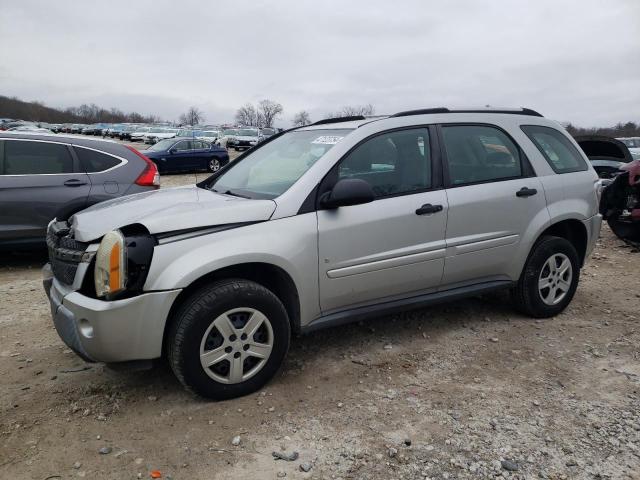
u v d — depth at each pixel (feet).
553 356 12.99
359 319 12.45
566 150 15.96
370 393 11.17
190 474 8.63
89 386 11.50
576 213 15.28
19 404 10.76
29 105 389.60
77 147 22.86
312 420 10.16
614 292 18.29
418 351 13.21
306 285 11.43
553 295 15.37
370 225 12.01
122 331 9.82
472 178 13.73
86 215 11.53
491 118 14.61
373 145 12.54
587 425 10.02
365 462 8.93
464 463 8.90
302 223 11.28
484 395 11.10
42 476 8.55
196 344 10.22
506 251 14.21
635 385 11.57
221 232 10.58
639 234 25.18
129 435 9.68
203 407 10.61
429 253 12.89
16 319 15.69
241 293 10.52
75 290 10.36
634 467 8.80
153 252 9.98
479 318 15.44
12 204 21.25
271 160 13.69
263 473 8.66
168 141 76.02
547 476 8.59
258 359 11.06
